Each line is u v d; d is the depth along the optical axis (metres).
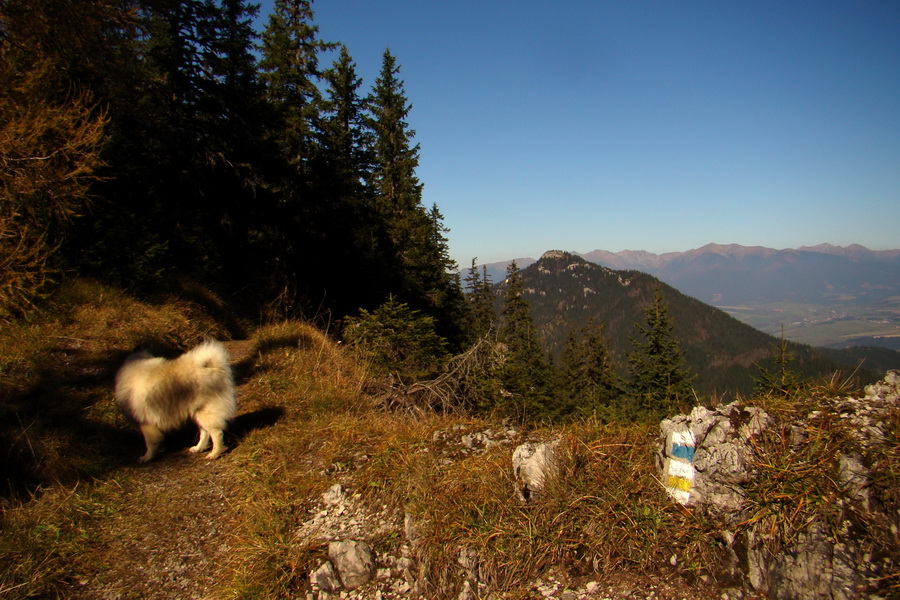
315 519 3.59
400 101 28.52
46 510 3.72
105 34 9.70
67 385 5.77
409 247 24.98
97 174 10.49
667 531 2.68
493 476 3.40
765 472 2.67
